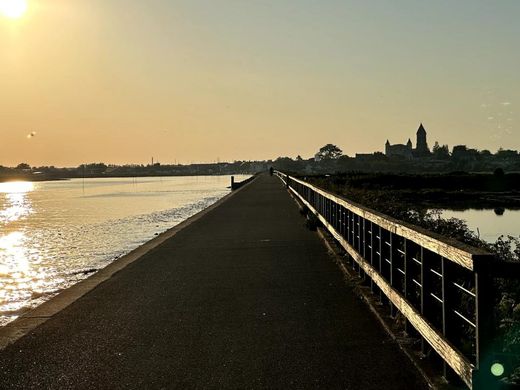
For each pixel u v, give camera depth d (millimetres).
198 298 9453
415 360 5914
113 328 7719
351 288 9914
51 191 108688
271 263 12922
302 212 27156
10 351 6816
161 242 17391
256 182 82250
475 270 4172
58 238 24047
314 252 14570
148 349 6750
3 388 5625
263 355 6441
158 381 5711
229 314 8320
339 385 5473
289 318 8023
